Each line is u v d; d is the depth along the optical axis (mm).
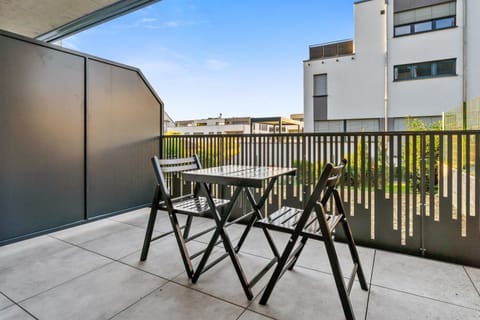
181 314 1650
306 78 10000
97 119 3521
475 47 7566
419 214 2504
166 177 4188
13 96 2723
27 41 2816
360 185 2746
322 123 9875
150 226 2379
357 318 1614
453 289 1938
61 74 3121
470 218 2318
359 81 9203
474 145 2309
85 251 2584
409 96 8500
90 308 1705
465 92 7668
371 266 2297
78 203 3340
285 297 1836
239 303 1769
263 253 2555
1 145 2652
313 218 2025
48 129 3020
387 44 8711
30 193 2885
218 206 2455
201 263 2016
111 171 3709
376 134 2654
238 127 13117
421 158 2479
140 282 2023
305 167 3053
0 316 1619
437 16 8047
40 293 1867
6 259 2400
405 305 1746
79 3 3695
